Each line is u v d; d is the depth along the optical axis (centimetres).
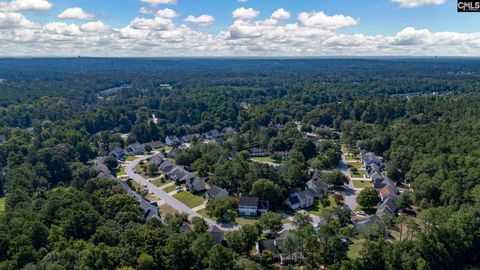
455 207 12838
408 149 18400
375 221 12150
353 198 15738
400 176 17512
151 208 13675
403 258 9875
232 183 16050
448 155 16338
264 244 11212
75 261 9219
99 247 9681
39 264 9144
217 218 13738
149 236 10006
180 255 9750
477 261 10975
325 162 19400
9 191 15325
